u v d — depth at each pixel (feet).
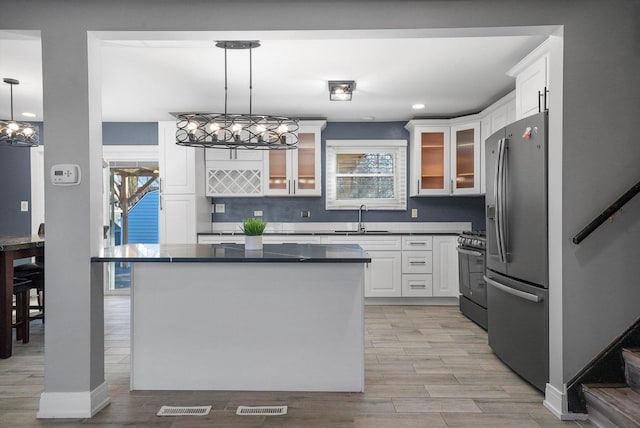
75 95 8.59
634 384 8.19
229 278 9.75
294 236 18.61
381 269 18.39
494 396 9.41
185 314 9.76
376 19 8.56
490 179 12.03
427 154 18.94
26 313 13.38
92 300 8.69
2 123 13.38
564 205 8.52
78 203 8.63
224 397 9.38
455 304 18.54
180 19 8.60
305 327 9.70
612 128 8.52
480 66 12.96
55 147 8.61
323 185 20.33
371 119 19.88
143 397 9.40
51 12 8.57
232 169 19.45
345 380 9.68
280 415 8.52
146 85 14.78
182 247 11.26
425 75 13.74
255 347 9.75
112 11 8.59
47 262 8.63
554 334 8.76
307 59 12.35
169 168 18.60
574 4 8.48
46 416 8.49
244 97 16.31
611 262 8.49
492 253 11.96
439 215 20.16
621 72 8.51
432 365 11.28
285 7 8.59
